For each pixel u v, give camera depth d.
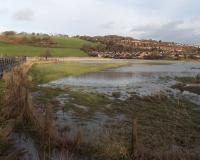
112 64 116.56
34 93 31.50
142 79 59.84
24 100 18.56
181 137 18.00
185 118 23.67
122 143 14.56
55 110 24.38
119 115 24.12
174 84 49.56
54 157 13.43
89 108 26.38
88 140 14.94
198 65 138.00
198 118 24.00
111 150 13.66
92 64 107.31
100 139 15.15
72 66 87.69
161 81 55.94
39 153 13.71
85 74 69.06
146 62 160.12
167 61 186.00
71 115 22.97
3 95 22.22
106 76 65.25
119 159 13.30
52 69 68.94
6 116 17.62
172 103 30.28
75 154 13.74
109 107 27.27
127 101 30.95
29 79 38.03
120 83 50.59
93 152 13.84
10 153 13.50
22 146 14.26
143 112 25.52
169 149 14.73
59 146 14.41
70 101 29.00
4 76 33.41
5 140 14.62
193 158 13.73
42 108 22.89
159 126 20.70
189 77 64.00
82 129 17.86
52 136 14.96
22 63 60.81
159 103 30.03
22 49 172.75
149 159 13.24
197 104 30.53
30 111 17.59
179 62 177.12
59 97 31.08
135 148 13.52
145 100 31.59
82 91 37.59
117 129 18.86
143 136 17.36
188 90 41.84
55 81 49.75
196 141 17.53
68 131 17.11
